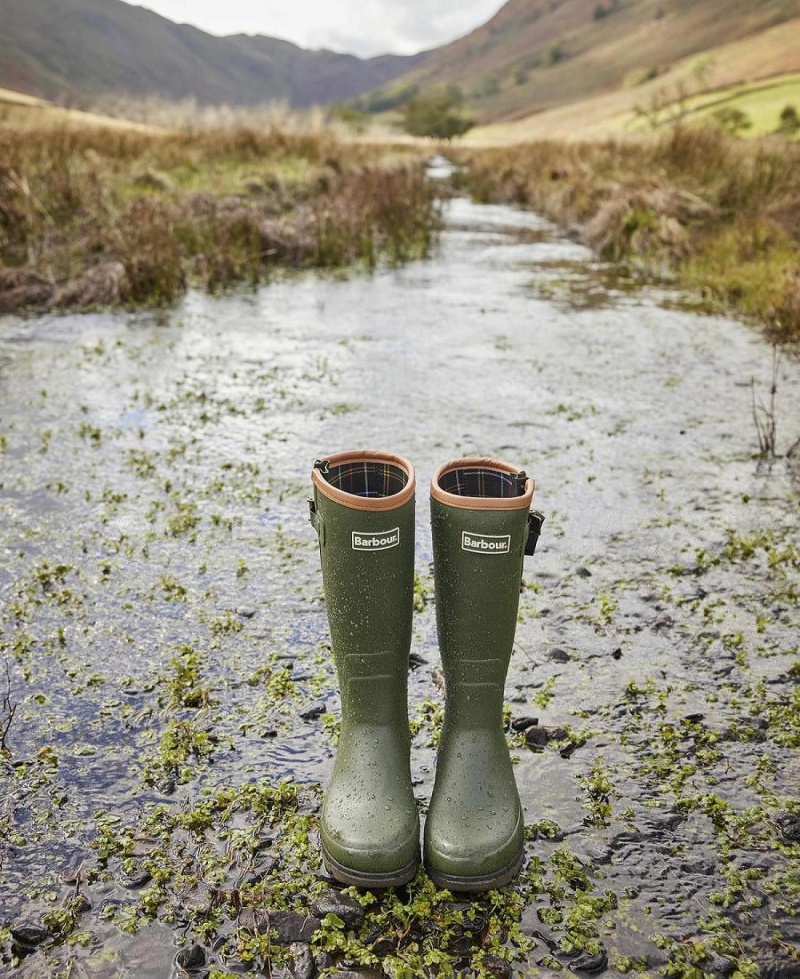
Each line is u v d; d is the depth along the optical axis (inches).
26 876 39.2
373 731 41.0
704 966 35.2
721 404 112.8
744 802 44.6
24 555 70.4
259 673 55.5
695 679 55.7
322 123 428.8
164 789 44.9
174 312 165.2
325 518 38.2
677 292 189.6
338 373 125.3
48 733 49.3
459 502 37.6
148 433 99.4
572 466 91.5
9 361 127.1
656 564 71.1
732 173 260.4
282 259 219.3
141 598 64.6
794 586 67.6
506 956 35.4
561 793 45.1
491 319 161.9
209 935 36.4
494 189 422.6
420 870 39.8
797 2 4601.4
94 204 209.5
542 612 63.7
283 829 42.2
